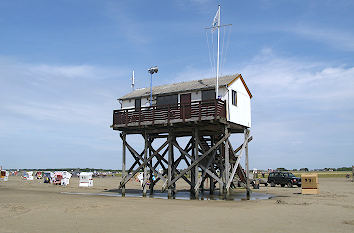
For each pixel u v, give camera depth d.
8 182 52.03
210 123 24.94
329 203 21.42
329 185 45.97
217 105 23.88
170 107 25.67
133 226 13.41
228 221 14.54
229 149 29.59
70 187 41.34
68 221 14.56
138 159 29.50
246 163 29.27
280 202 21.97
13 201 22.22
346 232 12.20
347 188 38.84
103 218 15.38
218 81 26.89
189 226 13.38
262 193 32.06
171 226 13.38
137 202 22.23
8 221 14.48
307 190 30.33
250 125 29.47
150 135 30.11
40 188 38.41
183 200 24.19
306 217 15.62
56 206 19.33
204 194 30.34
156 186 45.19
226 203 21.89
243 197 27.06
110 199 24.34
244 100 28.72
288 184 44.44
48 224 13.84
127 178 28.14
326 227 13.14
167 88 29.75
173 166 29.83
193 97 26.77
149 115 26.61
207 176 30.39
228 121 25.33
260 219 15.05
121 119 27.88
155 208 18.94
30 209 18.12
